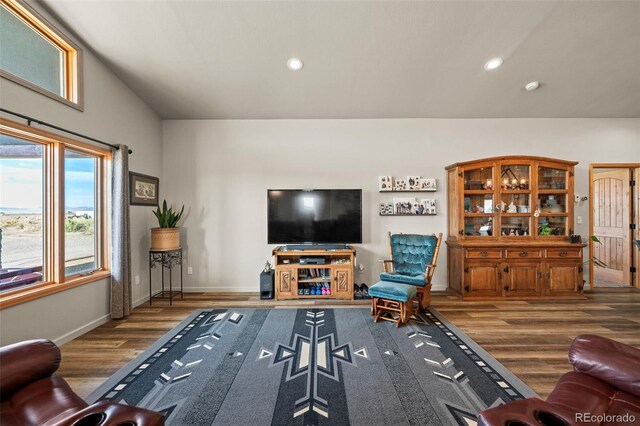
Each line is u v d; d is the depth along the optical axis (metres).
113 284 2.86
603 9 2.30
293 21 2.40
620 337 2.48
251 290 3.93
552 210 3.74
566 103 3.61
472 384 1.81
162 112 3.74
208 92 3.35
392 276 3.10
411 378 1.87
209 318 2.90
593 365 1.24
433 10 2.31
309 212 3.75
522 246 3.45
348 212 3.76
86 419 1.00
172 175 3.92
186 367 1.99
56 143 2.36
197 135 3.93
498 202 3.60
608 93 3.41
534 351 2.23
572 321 2.81
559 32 2.52
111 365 2.02
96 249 2.88
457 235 3.66
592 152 3.94
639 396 1.10
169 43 2.61
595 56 2.80
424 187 3.89
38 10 2.18
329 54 2.77
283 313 3.05
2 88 1.93
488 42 2.63
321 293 3.54
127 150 2.96
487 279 3.48
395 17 2.37
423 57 2.82
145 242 3.50
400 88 3.31
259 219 3.95
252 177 3.95
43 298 2.21
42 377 1.23
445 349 2.26
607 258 4.43
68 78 2.50
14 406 1.08
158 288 3.76
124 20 2.37
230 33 2.52
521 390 1.75
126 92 3.17
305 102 3.57
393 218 3.96
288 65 2.92
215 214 3.94
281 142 3.95
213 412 1.55
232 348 2.27
